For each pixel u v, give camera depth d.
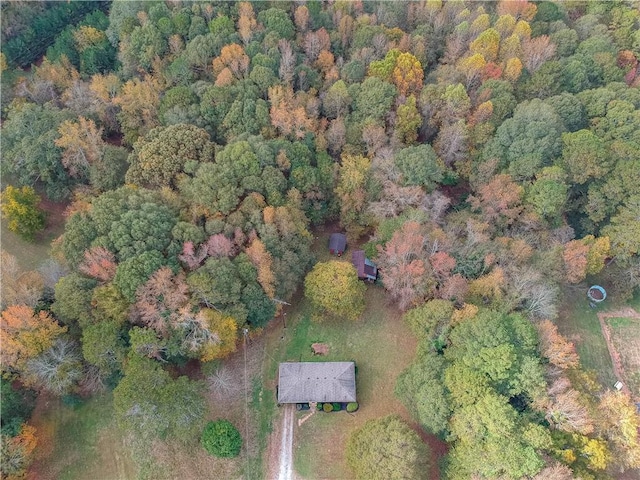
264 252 57.38
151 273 51.72
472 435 46.12
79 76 79.31
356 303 60.38
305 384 55.06
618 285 65.50
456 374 48.69
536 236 63.47
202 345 52.94
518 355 49.59
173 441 52.88
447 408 47.88
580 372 51.56
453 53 82.06
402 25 90.56
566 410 46.00
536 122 65.88
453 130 69.31
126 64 77.69
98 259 52.53
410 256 59.81
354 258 67.25
